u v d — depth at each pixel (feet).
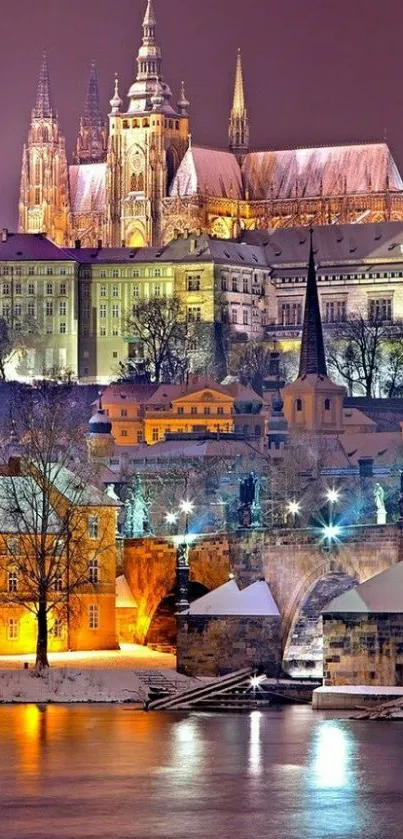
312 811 650.02
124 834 618.44
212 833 619.26
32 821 637.30
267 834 617.62
